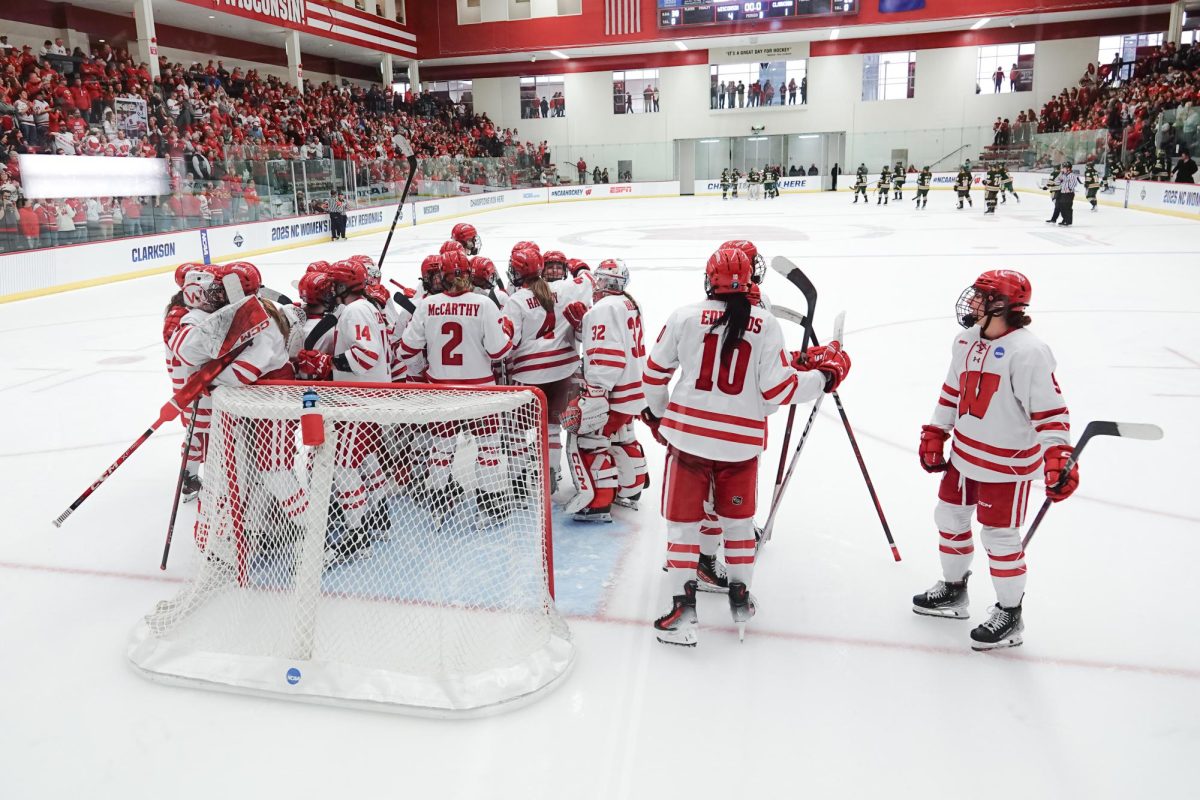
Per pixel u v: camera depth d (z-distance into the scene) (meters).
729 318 2.80
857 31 33.59
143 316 10.95
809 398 2.99
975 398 2.84
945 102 34.75
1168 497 4.34
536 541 3.18
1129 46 32.84
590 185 35.22
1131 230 17.94
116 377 7.56
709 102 36.56
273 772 2.43
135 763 2.48
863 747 2.50
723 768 2.41
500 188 31.62
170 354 3.94
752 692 2.77
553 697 2.76
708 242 17.92
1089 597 3.36
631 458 4.22
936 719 2.62
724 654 3.00
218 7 22.09
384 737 2.58
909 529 4.03
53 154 13.56
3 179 12.19
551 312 4.20
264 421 3.08
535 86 37.62
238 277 3.29
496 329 3.95
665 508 3.02
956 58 34.19
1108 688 2.77
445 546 3.33
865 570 3.62
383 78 33.41
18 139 13.14
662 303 10.78
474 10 35.09
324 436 2.83
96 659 3.03
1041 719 2.62
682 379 2.95
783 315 3.32
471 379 4.07
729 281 2.79
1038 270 12.81
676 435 2.93
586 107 37.53
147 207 15.12
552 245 17.91
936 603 3.21
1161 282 11.38
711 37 33.62
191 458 4.21
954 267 13.50
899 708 2.68
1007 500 2.87
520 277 4.22
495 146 34.41
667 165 36.94
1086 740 2.52
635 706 2.70
